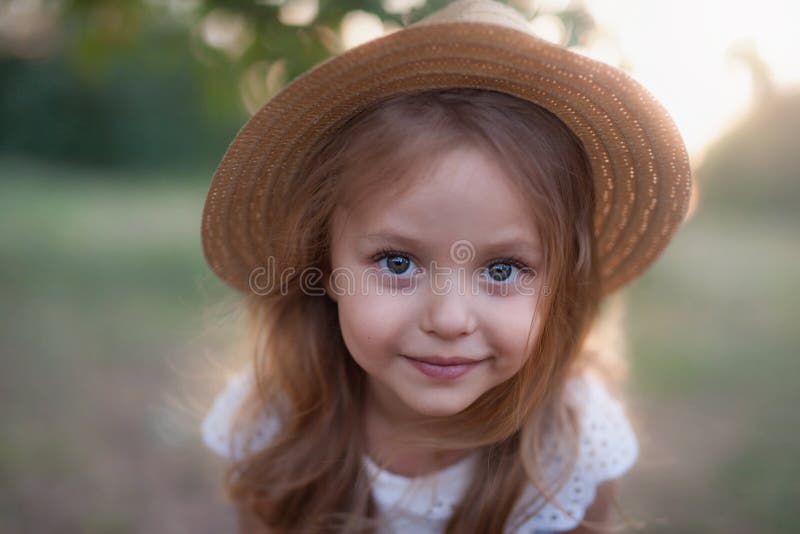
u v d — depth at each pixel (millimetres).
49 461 1185
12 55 6258
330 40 696
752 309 2133
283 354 588
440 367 467
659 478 1098
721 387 1465
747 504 1022
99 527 1021
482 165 447
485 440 534
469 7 471
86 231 3373
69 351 1715
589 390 602
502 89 466
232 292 632
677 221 535
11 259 2658
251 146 497
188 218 4039
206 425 640
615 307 662
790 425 1271
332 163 491
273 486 594
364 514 576
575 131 495
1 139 6418
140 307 2109
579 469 570
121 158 6664
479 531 552
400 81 463
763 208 4469
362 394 588
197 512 1075
